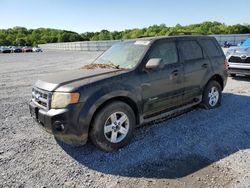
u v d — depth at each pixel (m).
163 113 4.95
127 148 4.23
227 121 5.32
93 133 3.96
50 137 4.77
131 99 4.29
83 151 4.17
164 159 3.85
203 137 4.57
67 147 4.32
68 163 3.80
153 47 4.80
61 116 3.71
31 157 4.00
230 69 9.39
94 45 52.31
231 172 3.44
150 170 3.56
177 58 5.18
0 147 4.37
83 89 3.81
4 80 12.02
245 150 4.05
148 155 3.98
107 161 3.85
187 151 4.07
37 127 5.31
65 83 3.94
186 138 4.55
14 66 19.66
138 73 4.44
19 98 8.00
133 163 3.76
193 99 5.58
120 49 5.25
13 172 3.57
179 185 3.20
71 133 3.75
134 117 4.39
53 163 3.81
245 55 8.98
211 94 6.11
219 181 3.24
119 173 3.52
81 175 3.49
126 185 3.24
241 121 5.29
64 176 3.46
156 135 4.71
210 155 3.92
